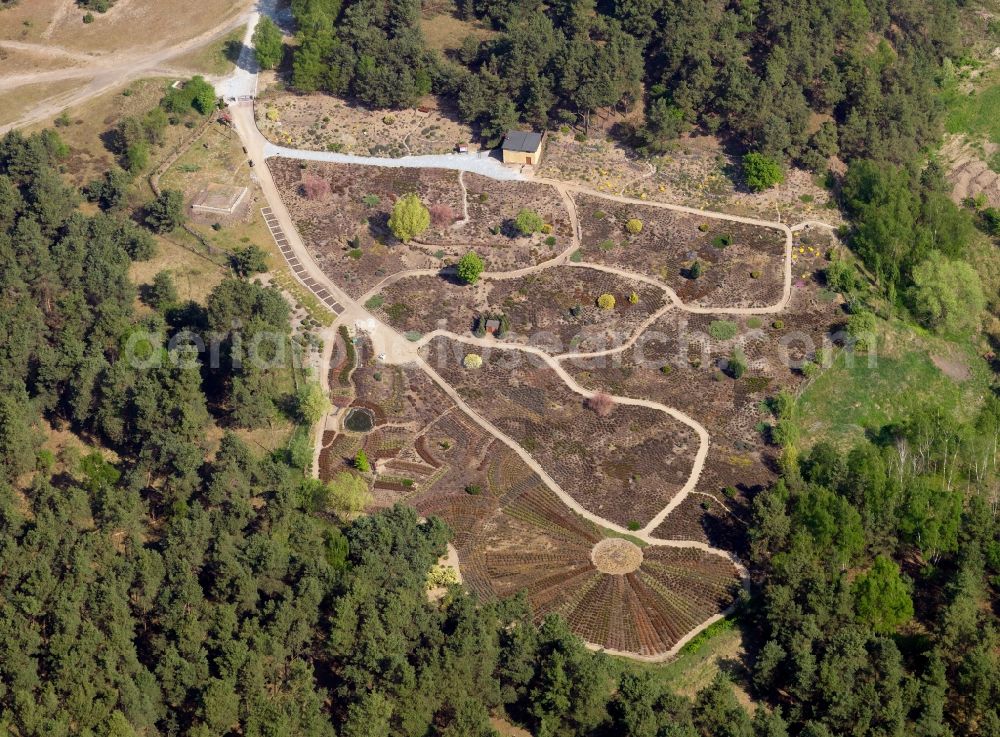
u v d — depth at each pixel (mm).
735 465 184875
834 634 154750
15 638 139125
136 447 182500
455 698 142250
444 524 168750
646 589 166375
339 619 146375
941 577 169625
